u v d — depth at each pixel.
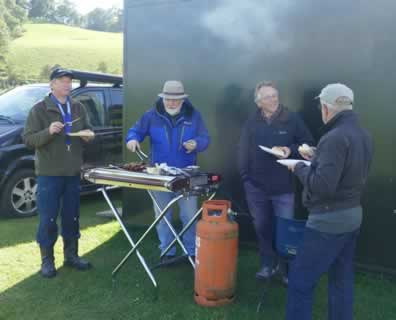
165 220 3.72
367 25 3.54
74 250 3.84
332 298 2.63
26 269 3.83
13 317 3.05
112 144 6.13
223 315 3.10
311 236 2.45
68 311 3.14
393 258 3.65
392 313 3.19
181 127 3.71
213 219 3.12
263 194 3.51
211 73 4.31
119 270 3.83
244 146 3.53
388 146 3.55
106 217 5.46
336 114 2.42
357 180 2.37
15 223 5.12
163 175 3.22
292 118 3.43
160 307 3.20
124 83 4.86
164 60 4.57
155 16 4.56
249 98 4.14
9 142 5.17
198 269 3.19
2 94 6.08
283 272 3.54
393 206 3.60
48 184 3.53
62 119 3.52
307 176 2.40
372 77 3.55
